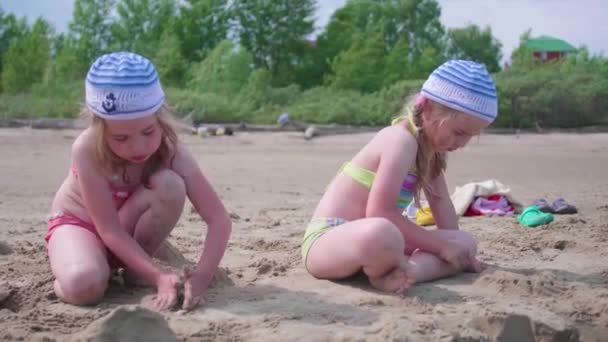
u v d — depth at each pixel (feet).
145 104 11.14
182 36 111.86
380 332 10.19
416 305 11.59
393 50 107.96
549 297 12.44
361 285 12.76
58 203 12.67
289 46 118.42
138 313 9.80
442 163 13.76
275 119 77.87
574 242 17.02
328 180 34.30
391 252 11.96
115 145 11.50
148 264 11.74
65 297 11.50
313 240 13.17
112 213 11.95
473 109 12.56
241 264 14.57
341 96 88.43
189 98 78.02
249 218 21.45
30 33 105.70
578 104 80.69
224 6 116.88
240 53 94.22
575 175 37.86
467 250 13.44
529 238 17.61
